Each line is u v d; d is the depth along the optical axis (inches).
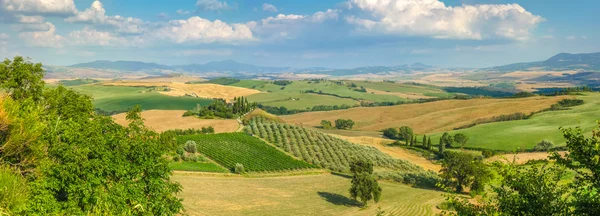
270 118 6446.9
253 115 6515.8
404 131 6304.1
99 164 871.1
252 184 3358.8
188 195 2704.2
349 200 3031.5
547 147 4690.0
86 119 1143.6
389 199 3088.1
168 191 991.6
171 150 3784.5
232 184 3262.8
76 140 906.7
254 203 2728.8
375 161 4547.2
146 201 906.1
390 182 3774.6
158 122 5649.6
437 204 2920.8
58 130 938.7
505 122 6240.2
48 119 1011.3
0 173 687.1
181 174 3361.2
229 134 5078.7
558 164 615.2
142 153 976.9
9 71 1325.0
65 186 832.9
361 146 5310.0
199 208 2418.8
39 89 1382.9
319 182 3604.8
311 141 5260.8
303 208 2723.9
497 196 644.1
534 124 5954.7
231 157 4168.3
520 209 588.1
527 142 5216.5
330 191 3284.9
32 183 775.1
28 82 1358.3
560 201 576.4
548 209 569.3
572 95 7632.9
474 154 4793.3
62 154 868.0
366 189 2819.9
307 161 4362.7
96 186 841.5
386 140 6200.8
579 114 6205.7
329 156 4542.3
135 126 1099.3
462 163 3260.3
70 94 1450.5
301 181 3619.6
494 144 5275.6
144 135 1091.3
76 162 845.2
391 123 7667.3
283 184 3454.7
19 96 1302.9
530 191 593.3
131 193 892.0
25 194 727.1
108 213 768.9
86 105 1464.1
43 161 831.7
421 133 6796.3
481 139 5521.7
